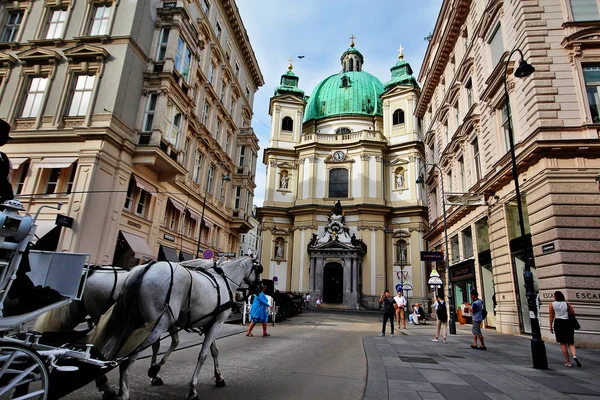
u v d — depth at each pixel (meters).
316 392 6.40
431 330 19.95
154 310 5.16
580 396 6.51
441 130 28.55
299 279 45.88
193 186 24.70
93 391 6.00
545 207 14.20
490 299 19.86
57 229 15.64
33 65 19.08
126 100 18.44
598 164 14.00
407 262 45.69
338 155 50.38
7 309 4.34
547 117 14.70
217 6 29.00
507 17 17.66
